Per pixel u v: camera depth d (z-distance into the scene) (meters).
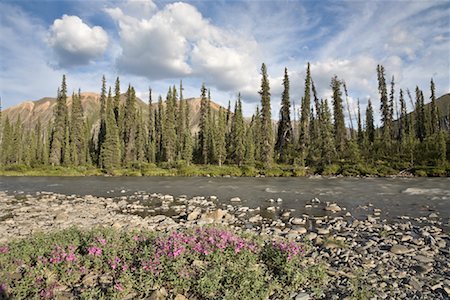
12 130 84.88
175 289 7.03
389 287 7.56
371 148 67.25
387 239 12.50
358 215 18.45
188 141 72.19
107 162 67.38
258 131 79.19
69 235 10.18
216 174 59.81
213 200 25.62
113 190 34.16
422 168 51.06
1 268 7.83
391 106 66.88
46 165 74.00
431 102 74.94
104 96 86.75
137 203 24.22
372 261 9.59
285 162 67.38
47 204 24.08
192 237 9.21
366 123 79.19
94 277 7.76
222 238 9.08
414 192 27.92
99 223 16.72
